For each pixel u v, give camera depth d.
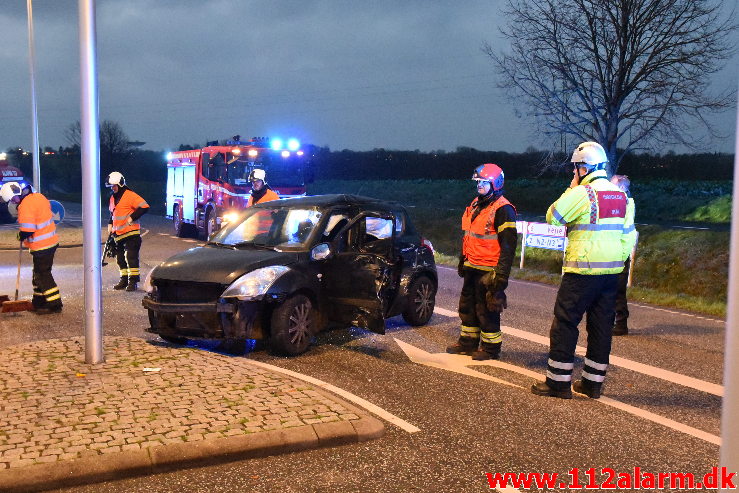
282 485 3.99
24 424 4.57
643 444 4.81
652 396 6.03
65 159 69.50
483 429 5.01
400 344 7.75
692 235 18.25
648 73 20.03
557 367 5.85
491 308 6.79
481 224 7.01
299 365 6.76
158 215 39.91
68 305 9.97
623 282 8.71
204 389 5.41
